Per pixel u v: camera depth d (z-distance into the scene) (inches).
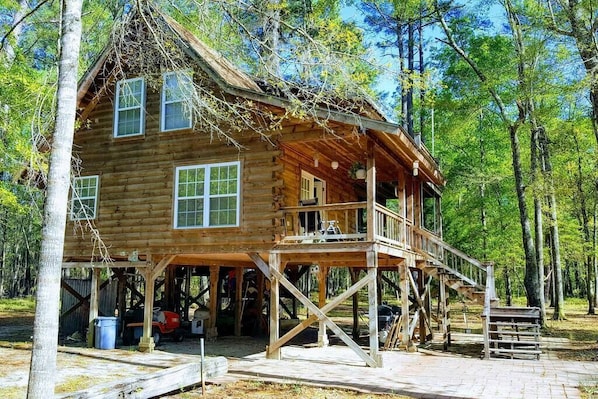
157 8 330.6
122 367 436.1
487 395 328.8
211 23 326.3
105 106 582.2
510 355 507.8
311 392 342.3
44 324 230.2
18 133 428.1
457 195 1139.9
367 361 435.2
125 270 690.8
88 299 673.0
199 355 507.2
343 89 361.4
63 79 252.5
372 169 458.0
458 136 1086.4
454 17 950.4
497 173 1046.4
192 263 619.2
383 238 470.9
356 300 672.4
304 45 323.9
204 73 503.2
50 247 236.4
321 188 621.3
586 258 1077.1
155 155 546.6
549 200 949.2
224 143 514.0
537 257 820.0
